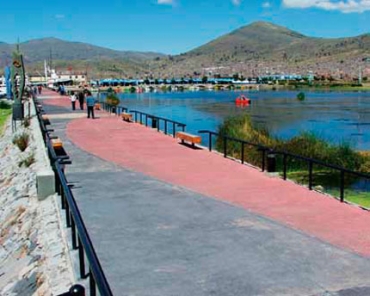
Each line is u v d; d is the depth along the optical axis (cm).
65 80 18275
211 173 1370
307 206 1013
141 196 1101
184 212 968
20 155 2080
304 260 714
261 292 613
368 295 605
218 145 2270
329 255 733
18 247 1017
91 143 2006
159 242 791
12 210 1341
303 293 610
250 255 734
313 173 1912
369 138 3703
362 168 1959
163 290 619
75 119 3186
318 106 7862
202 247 769
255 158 1931
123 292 614
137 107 7719
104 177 1313
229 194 1120
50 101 5616
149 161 1570
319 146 2134
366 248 761
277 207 1005
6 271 937
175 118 5416
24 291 772
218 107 7681
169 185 1215
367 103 8650
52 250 809
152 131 2459
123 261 712
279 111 6750
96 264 423
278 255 734
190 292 614
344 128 4475
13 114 3247
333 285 633
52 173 1130
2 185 1855
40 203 1103
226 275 663
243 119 2797
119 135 2286
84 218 926
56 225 930
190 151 1791
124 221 906
